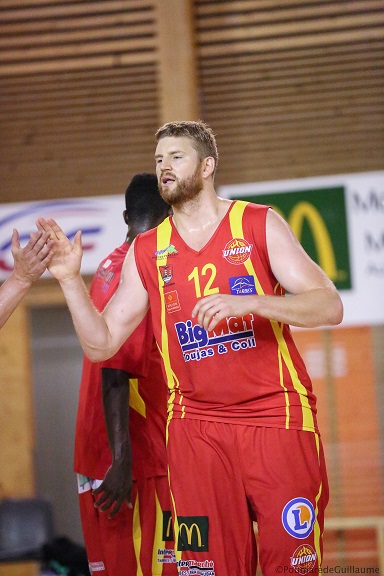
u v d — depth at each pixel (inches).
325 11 488.1
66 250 160.6
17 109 528.7
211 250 161.0
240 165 533.0
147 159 532.4
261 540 157.5
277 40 499.2
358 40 496.1
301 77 512.7
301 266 156.9
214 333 159.0
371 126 520.1
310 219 511.2
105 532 199.8
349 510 534.6
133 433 200.1
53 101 523.8
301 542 156.6
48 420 639.8
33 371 645.9
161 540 198.8
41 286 586.6
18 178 542.9
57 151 537.6
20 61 508.7
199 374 160.1
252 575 163.3
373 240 507.8
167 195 161.8
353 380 543.5
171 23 480.4
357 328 544.4
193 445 161.2
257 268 159.2
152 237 167.3
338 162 528.7
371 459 535.8
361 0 486.0
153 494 199.6
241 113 522.0
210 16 498.6
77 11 488.1
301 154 529.7
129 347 191.6
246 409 159.2
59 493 630.5
